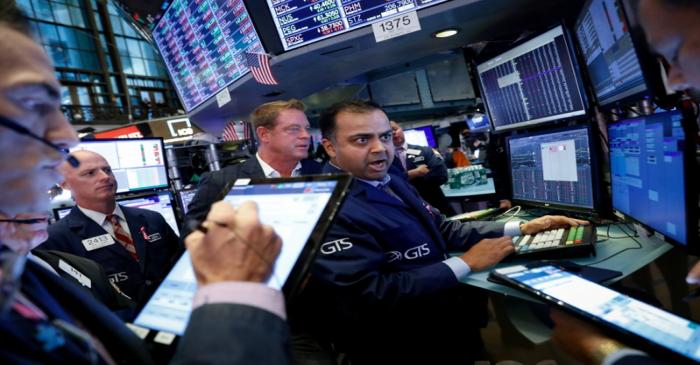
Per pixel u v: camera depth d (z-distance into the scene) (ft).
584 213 5.08
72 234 6.11
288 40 5.50
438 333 4.38
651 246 3.84
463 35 5.73
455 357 4.44
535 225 4.78
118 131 9.53
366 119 4.62
